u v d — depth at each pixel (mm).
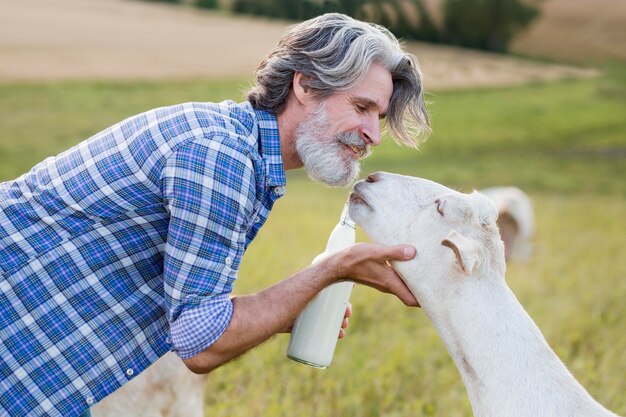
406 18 41531
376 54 2873
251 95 2951
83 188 2715
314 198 13734
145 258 2754
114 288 2725
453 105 31156
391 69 2967
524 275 7762
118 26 37500
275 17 43594
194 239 2641
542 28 43656
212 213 2639
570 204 14695
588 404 2678
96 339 2711
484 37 43000
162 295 2793
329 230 9891
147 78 29266
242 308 2736
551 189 18203
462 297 2787
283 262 7547
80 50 32312
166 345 2812
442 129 27016
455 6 41906
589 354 5773
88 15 38688
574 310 6746
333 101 2869
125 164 2699
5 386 2672
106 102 25094
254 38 38031
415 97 3102
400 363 5387
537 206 13883
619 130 28406
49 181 2770
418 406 4738
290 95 2924
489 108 31125
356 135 2906
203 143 2662
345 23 2896
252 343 2756
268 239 8859
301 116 2904
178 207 2631
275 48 2959
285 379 5023
